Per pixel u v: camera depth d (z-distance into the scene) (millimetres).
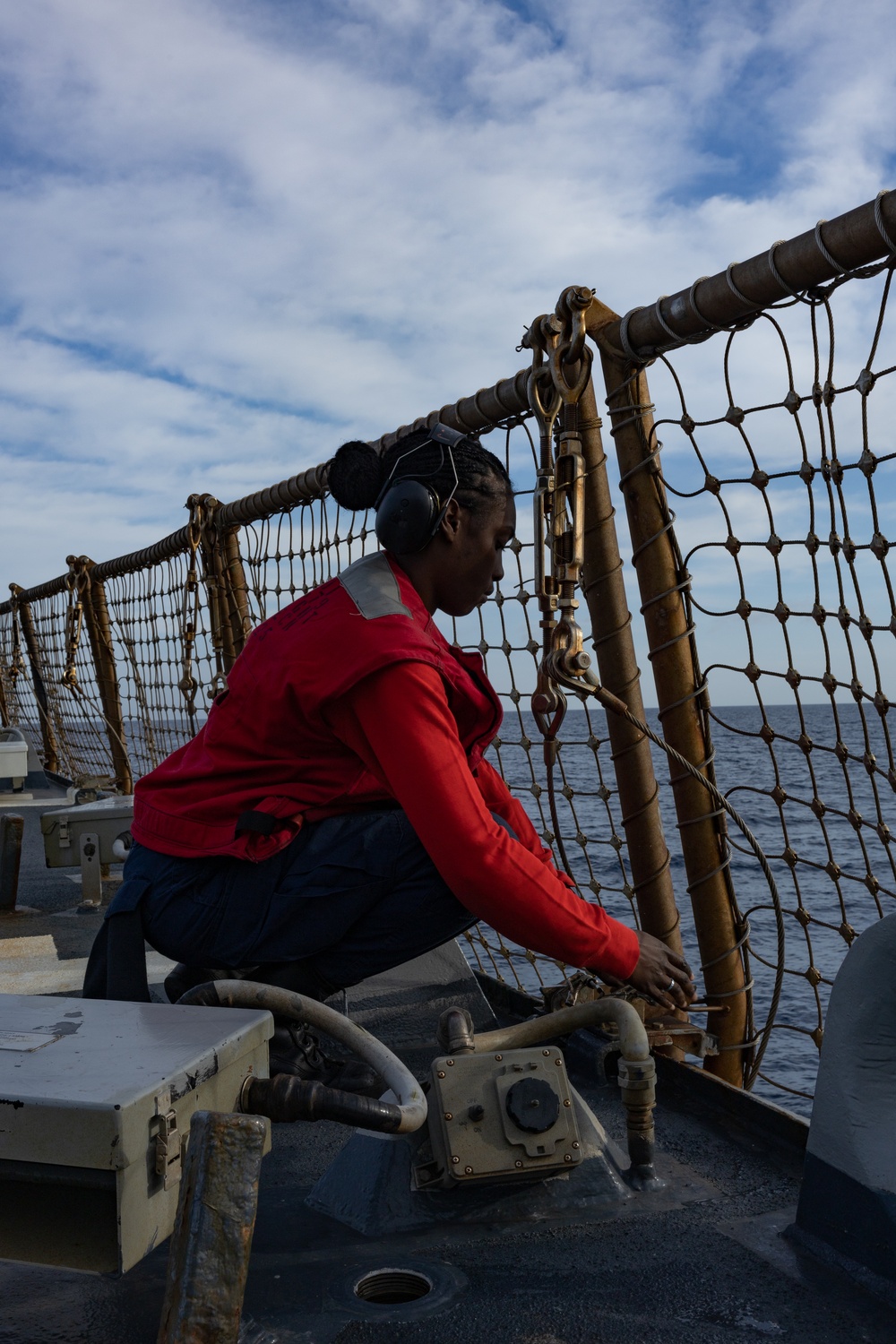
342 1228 1402
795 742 1954
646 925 2279
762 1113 1663
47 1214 950
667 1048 1985
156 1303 1196
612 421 2205
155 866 1820
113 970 1791
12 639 9680
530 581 2514
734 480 1946
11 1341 1117
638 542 2195
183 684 4750
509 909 1581
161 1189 970
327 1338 1123
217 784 1813
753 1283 1201
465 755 1788
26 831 5809
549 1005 2137
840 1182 1235
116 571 6156
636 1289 1200
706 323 1917
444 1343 1102
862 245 1585
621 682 2242
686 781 2174
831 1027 1267
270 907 1755
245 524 4500
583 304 1996
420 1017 2152
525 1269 1261
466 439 1854
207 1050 1054
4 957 3057
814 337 1747
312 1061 1801
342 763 1780
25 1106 930
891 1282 1154
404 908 1780
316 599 1804
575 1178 1432
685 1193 1462
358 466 1909
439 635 1799
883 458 1628
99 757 6984
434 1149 1415
